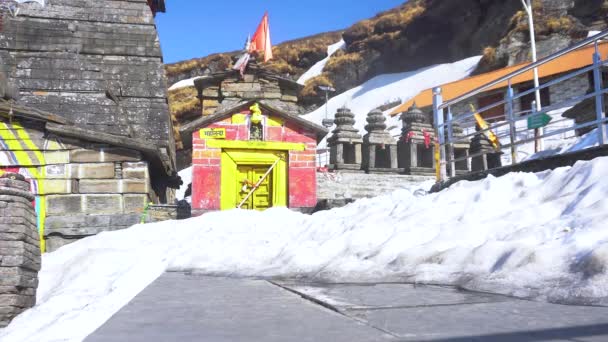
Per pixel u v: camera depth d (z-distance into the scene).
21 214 8.05
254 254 6.91
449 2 66.12
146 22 22.12
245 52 21.94
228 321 2.29
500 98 39.66
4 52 19.59
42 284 8.98
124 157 14.15
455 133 24.08
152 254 8.79
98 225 13.59
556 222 4.32
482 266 3.89
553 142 28.03
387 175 20.75
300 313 2.54
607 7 47.97
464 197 6.72
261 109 15.98
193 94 76.44
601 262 3.03
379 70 73.25
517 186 6.36
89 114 17.92
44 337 3.63
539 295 2.97
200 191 15.16
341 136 22.39
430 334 1.96
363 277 4.35
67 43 20.97
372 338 1.89
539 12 51.25
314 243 6.67
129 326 2.16
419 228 5.42
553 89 36.78
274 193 15.80
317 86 70.75
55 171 13.70
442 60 67.56
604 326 2.07
